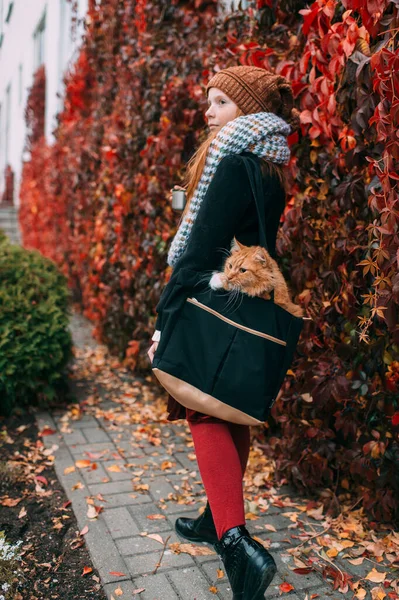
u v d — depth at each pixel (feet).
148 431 11.69
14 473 9.40
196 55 11.58
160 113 13.30
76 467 9.87
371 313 7.61
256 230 5.72
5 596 6.34
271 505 8.75
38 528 8.01
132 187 14.80
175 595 6.45
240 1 10.59
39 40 48.67
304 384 8.55
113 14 17.34
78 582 6.81
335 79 7.76
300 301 8.69
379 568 7.11
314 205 8.49
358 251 7.80
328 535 7.80
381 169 6.88
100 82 20.11
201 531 7.28
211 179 5.69
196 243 5.34
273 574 4.92
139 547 7.41
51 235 29.37
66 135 25.67
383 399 7.63
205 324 5.34
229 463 5.48
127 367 16.42
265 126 5.64
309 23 7.91
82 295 23.58
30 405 12.87
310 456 8.75
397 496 7.84
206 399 5.28
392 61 6.37
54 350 12.49
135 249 14.76
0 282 13.55
